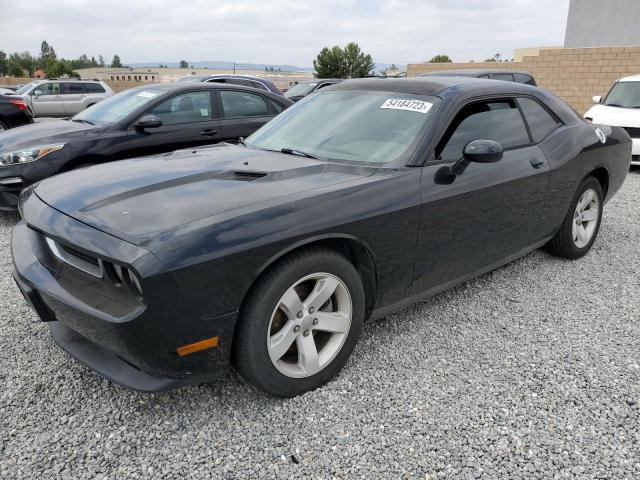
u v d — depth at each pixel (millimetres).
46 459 2244
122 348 2223
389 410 2580
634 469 2217
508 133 3672
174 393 2691
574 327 3439
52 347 3115
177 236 2170
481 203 3303
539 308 3709
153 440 2371
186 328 2213
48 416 2512
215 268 2203
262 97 7305
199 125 6570
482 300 3824
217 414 2541
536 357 3072
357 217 2646
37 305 2605
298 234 2422
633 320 3543
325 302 2660
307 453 2301
